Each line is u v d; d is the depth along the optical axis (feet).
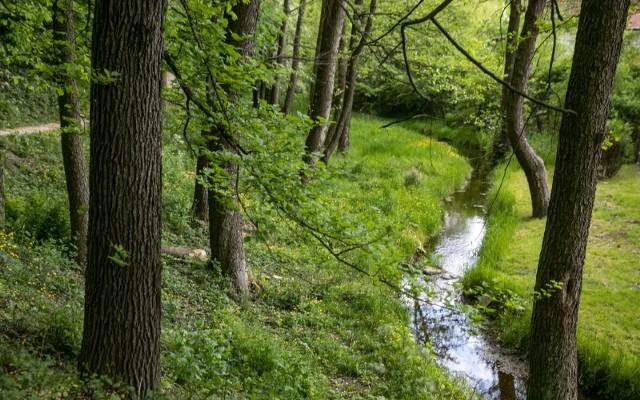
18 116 49.39
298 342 27.12
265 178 16.26
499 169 83.10
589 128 19.17
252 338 23.94
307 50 92.17
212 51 16.93
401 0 51.06
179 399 16.35
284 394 19.63
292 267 37.81
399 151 86.48
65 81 16.62
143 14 12.72
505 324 35.32
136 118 13.14
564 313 20.36
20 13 23.56
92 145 13.30
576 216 19.81
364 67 58.34
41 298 20.27
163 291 26.76
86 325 14.19
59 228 28.35
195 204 40.73
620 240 46.91
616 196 59.72
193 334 18.81
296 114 17.31
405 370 26.50
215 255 30.89
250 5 27.02
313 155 16.92
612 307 34.99
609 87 19.07
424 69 53.83
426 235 54.13
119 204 13.32
